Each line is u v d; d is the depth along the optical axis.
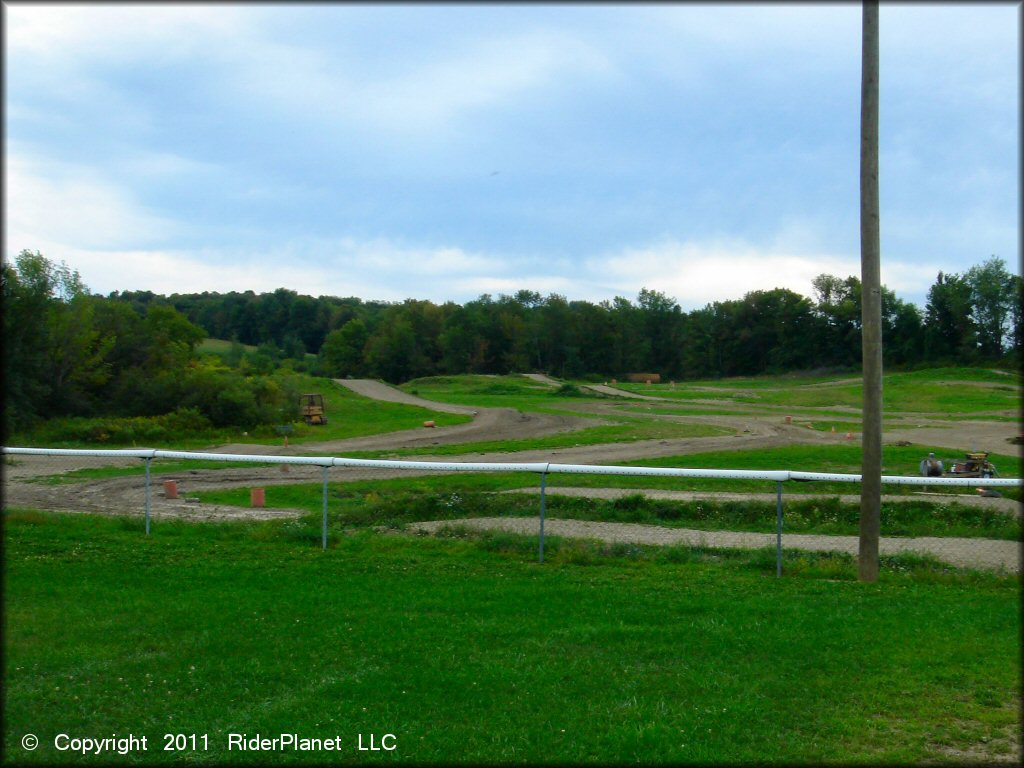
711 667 7.12
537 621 8.40
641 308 143.88
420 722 6.08
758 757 5.52
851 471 31.48
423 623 8.34
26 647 7.60
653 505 20.52
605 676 6.91
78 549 11.64
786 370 124.44
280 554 11.70
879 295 10.67
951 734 5.87
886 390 80.88
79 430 41.44
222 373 53.41
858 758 5.50
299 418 51.31
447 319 136.50
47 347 45.25
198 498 23.50
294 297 160.75
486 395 83.94
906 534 16.95
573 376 131.12
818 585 10.27
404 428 50.62
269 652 7.49
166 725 6.05
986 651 7.52
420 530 15.94
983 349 100.50
